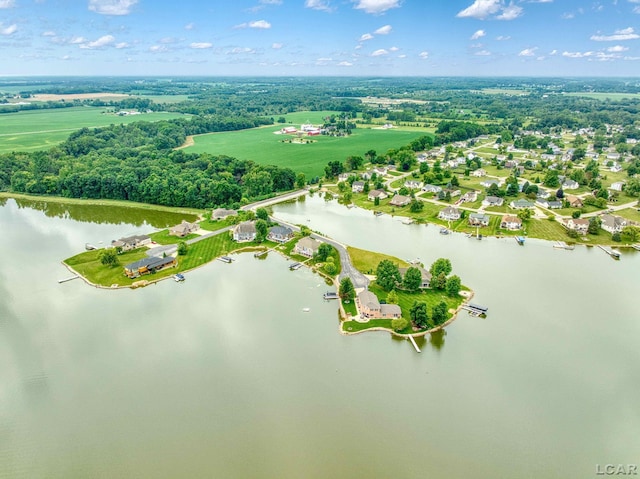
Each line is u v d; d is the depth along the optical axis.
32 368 91.25
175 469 69.12
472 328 105.62
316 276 132.62
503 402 82.88
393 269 121.62
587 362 93.62
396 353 97.12
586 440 74.69
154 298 119.25
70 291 122.81
